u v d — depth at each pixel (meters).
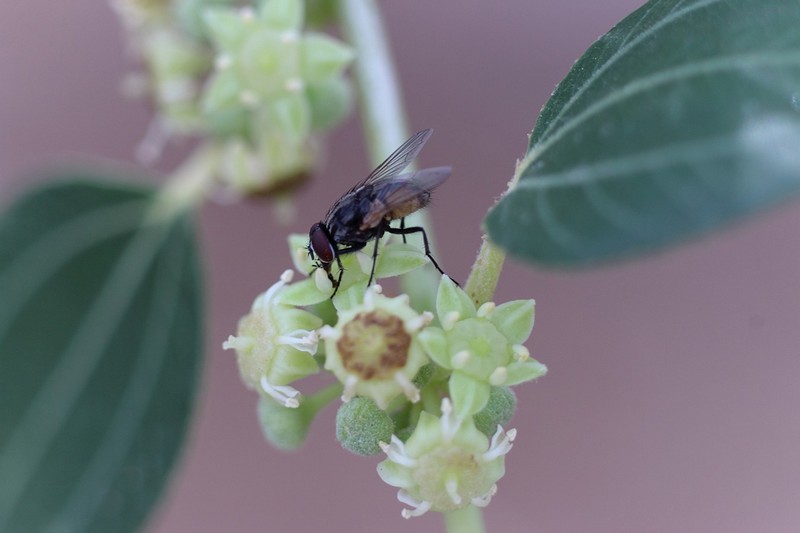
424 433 0.10
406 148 0.12
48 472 0.11
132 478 0.11
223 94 0.12
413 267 0.11
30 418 0.11
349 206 0.11
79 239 0.12
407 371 0.10
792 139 0.08
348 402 0.11
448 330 0.10
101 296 0.12
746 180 0.08
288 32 0.12
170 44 0.13
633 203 0.09
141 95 0.13
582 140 0.09
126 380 0.12
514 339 0.10
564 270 0.09
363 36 0.13
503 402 0.11
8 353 0.11
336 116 0.13
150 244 0.12
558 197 0.09
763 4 0.09
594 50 0.10
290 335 0.11
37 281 0.12
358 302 0.11
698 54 0.09
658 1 0.10
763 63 0.09
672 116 0.09
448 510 0.11
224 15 0.12
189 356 0.12
